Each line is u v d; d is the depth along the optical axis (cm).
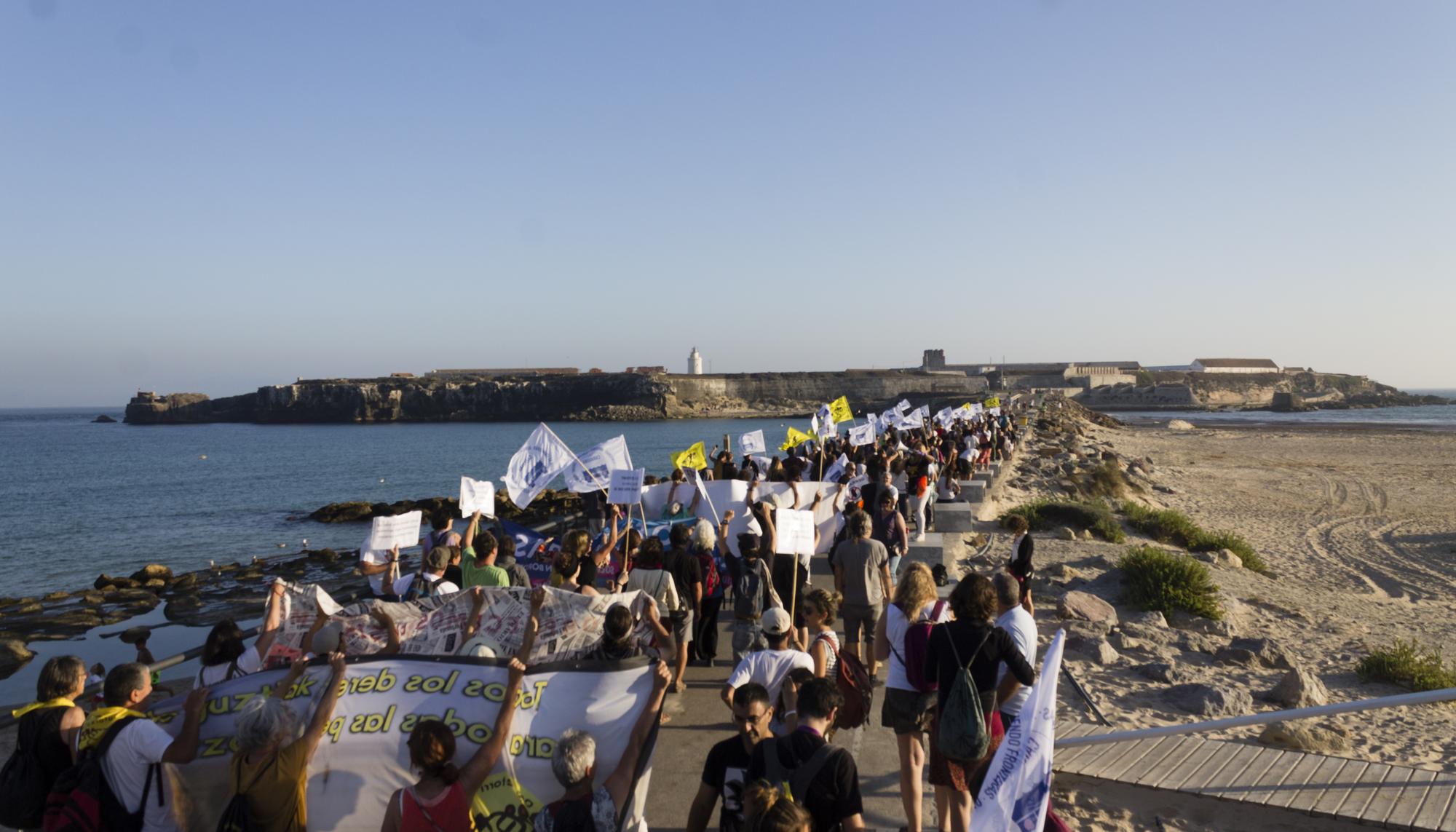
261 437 14438
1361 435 8706
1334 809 670
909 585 563
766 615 571
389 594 933
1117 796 725
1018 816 429
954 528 1878
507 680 504
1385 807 670
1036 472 3559
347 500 5622
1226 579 1948
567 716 500
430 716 496
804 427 12975
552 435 1062
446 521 992
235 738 493
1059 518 2361
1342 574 2230
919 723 543
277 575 2845
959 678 496
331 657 499
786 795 429
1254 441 7694
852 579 779
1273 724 896
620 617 529
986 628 509
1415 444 7238
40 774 462
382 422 19438
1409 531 2895
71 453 10944
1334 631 1530
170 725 520
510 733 494
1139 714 956
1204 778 725
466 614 579
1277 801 686
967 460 2320
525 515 3766
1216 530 2883
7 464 9156
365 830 484
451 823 423
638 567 812
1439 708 1062
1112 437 7925
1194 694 999
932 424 3516
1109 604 1461
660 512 1283
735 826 460
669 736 746
